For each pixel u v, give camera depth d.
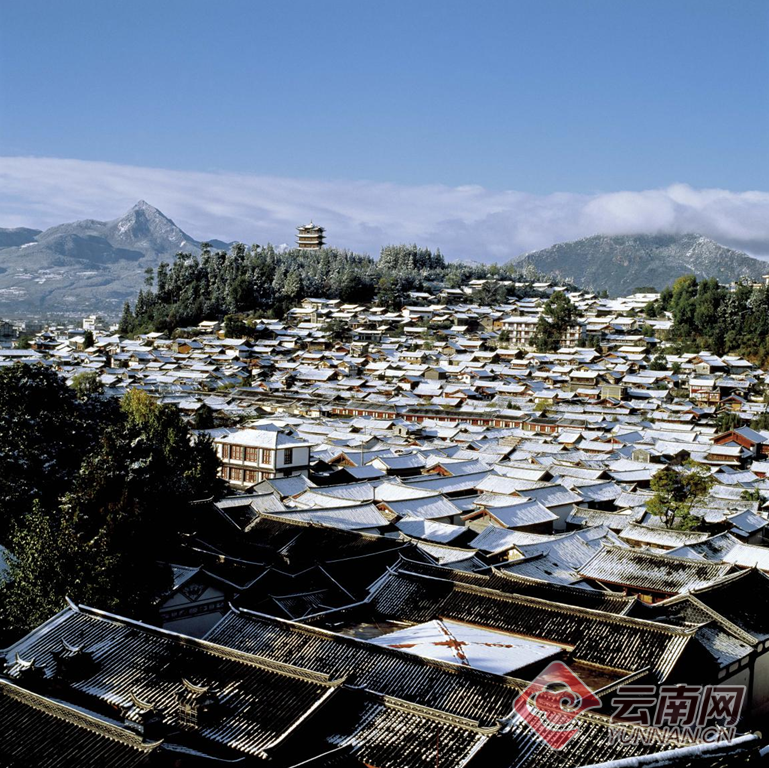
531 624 46.03
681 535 70.69
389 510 77.12
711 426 150.75
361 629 49.41
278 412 153.88
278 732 30.62
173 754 26.12
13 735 27.88
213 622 49.62
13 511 54.00
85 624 39.38
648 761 14.57
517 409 160.88
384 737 30.28
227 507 69.56
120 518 43.59
